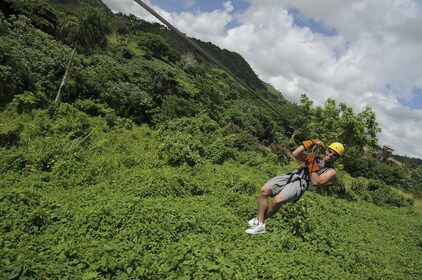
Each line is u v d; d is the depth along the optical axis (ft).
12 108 101.76
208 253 29.43
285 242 41.70
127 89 159.02
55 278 24.86
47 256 27.78
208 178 73.26
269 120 226.79
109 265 26.73
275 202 20.63
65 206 40.06
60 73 155.12
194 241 33.35
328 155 21.02
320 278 33.47
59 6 300.81
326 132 117.60
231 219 46.80
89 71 164.04
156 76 218.38
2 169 54.60
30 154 60.70
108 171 63.93
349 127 114.32
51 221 36.32
